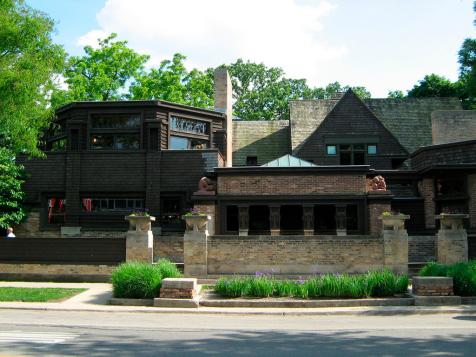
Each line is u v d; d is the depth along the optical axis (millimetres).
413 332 10266
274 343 9016
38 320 11852
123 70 40562
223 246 19125
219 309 13727
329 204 24094
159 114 26875
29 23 18141
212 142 29078
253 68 72750
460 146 26484
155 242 21734
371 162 33250
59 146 28656
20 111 18719
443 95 53094
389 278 14984
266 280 15242
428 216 26625
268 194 24203
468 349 8461
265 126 38469
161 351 8234
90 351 8188
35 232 26500
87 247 19188
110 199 26703
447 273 14922
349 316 13000
